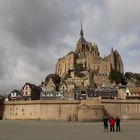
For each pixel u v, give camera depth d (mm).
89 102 116812
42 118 119125
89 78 197125
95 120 108625
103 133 43875
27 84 169750
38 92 178500
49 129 54625
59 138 34094
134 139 33344
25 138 33781
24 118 123188
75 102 117250
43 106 120438
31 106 123000
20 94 172250
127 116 116062
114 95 151750
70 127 63188
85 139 32938
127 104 117500
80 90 156750
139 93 147750
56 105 118938
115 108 116562
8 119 126938
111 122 49156
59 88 189500
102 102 116562
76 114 115375
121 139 33281
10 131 47594
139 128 59594
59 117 117125
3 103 130500
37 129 54281
